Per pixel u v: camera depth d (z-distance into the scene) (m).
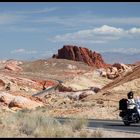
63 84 123.12
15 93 73.94
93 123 33.88
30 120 28.91
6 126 28.31
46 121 28.31
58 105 67.75
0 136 23.47
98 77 127.81
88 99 67.31
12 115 36.53
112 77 128.62
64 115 50.44
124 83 70.31
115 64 133.12
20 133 24.91
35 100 75.25
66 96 105.19
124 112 31.22
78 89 119.12
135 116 30.81
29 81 175.88
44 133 23.25
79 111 52.38
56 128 24.95
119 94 66.00
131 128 28.44
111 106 54.16
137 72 75.31
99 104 59.25
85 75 129.38
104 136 23.08
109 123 33.78
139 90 67.12
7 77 163.50
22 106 67.75
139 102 31.34
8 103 68.44
